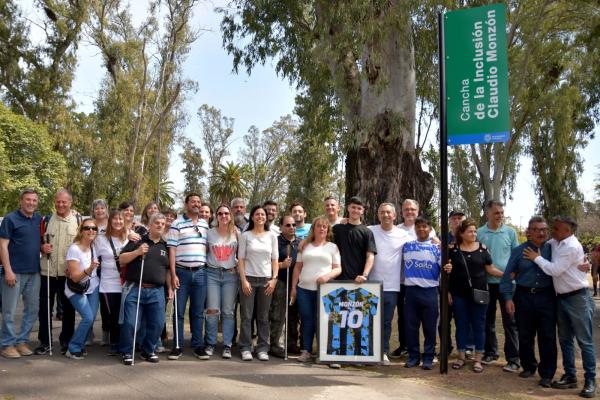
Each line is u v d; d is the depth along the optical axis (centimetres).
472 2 1563
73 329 705
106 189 3575
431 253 679
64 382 560
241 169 6275
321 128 1802
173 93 3200
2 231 650
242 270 701
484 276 675
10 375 578
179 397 520
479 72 658
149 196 3494
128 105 3372
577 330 586
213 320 704
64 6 3366
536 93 2447
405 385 590
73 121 3550
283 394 541
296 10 1526
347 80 1351
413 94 1300
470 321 701
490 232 744
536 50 2303
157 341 680
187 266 705
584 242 3572
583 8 2180
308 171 2742
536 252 621
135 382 568
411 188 1294
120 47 3269
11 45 3416
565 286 594
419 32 1382
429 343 675
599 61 2430
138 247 658
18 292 663
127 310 649
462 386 594
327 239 715
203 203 769
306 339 700
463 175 2912
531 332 630
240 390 549
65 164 3412
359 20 1166
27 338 677
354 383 593
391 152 1287
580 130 3047
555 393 577
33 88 3425
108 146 3416
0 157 2912
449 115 669
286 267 729
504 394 568
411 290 681
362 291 686
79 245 670
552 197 2977
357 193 1304
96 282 681
